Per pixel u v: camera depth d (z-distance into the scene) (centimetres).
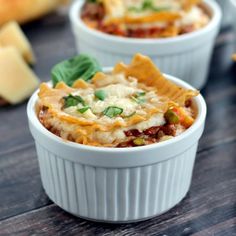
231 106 56
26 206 47
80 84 46
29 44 65
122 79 47
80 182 43
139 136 43
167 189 44
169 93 46
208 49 57
